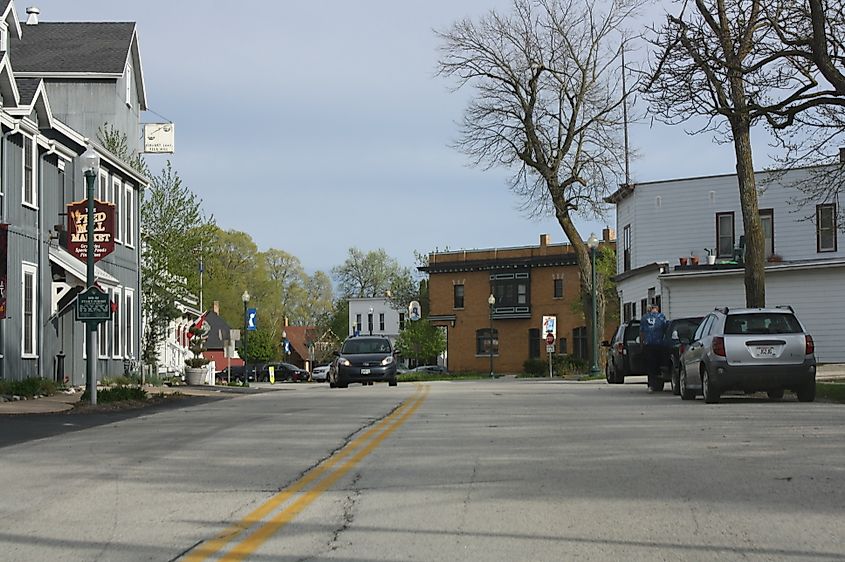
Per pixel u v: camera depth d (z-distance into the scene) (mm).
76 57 42031
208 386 38406
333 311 117875
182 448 13469
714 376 19938
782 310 20266
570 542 7324
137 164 43594
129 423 17844
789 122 21969
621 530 7707
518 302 80000
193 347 44500
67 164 31719
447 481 10156
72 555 7086
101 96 41750
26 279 28156
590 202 49938
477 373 79125
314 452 12844
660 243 47344
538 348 79438
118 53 42469
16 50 42375
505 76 49438
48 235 29781
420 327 89812
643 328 26844
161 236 43688
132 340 38125
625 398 23750
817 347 40469
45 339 29484
